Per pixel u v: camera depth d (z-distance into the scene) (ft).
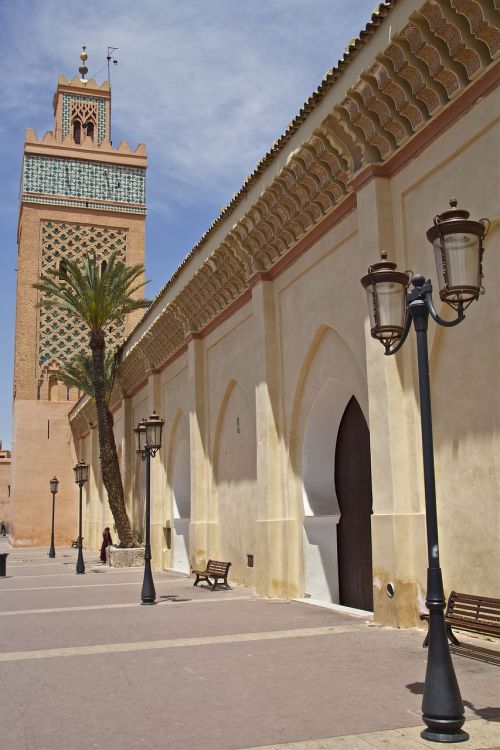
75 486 117.50
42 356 115.65
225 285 48.78
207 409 55.31
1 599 44.37
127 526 74.49
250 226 41.98
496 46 24.63
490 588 24.73
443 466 27.35
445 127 27.45
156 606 38.60
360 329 33.30
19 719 17.40
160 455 68.90
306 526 39.73
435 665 15.31
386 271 18.10
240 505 48.91
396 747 14.58
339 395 38.70
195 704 18.26
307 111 34.71
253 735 15.66
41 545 114.62
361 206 31.89
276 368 42.34
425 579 27.76
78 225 117.19
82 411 106.93
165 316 59.67
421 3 25.95
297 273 39.91
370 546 37.14
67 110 121.29
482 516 25.26
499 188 24.64
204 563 53.67
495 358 24.86
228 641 27.02
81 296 74.28
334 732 15.67
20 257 114.83
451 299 16.49
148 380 72.69
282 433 41.68
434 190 28.30
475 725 15.83
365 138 31.35
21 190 119.44
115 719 17.17
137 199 120.57
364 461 38.17
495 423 24.82
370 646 24.93
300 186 36.60
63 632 30.42
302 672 21.36
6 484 205.16
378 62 28.71
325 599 39.32
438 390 27.81
